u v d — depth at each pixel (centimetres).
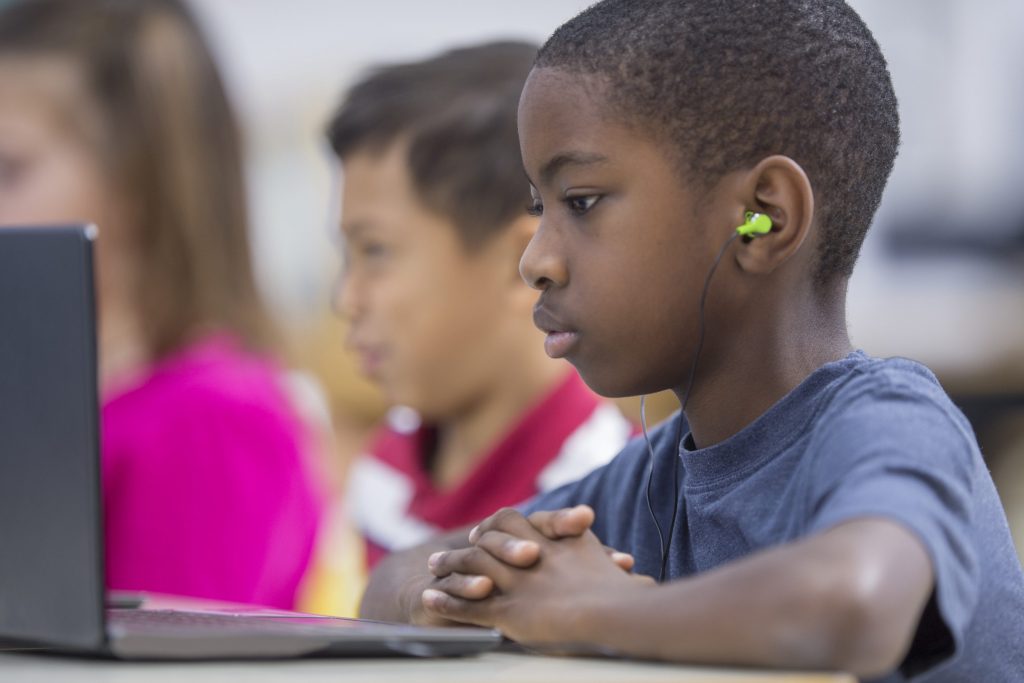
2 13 511
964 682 240
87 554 196
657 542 285
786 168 248
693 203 249
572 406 444
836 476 215
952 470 215
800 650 186
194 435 461
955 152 867
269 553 462
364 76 489
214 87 522
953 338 850
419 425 481
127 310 501
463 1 953
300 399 524
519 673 186
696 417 264
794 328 256
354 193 470
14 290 203
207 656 201
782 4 259
